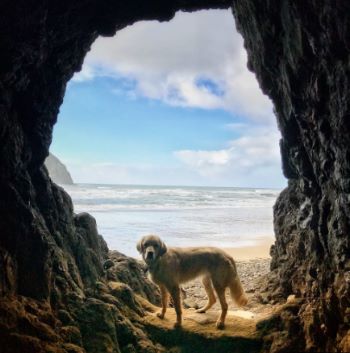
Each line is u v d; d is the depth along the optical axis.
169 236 8.09
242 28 3.44
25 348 2.03
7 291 2.19
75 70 3.20
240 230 9.64
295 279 3.39
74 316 2.49
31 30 2.33
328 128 2.33
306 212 3.33
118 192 21.36
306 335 2.40
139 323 2.73
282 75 2.95
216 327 2.74
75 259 2.93
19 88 2.47
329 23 1.95
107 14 2.94
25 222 2.37
